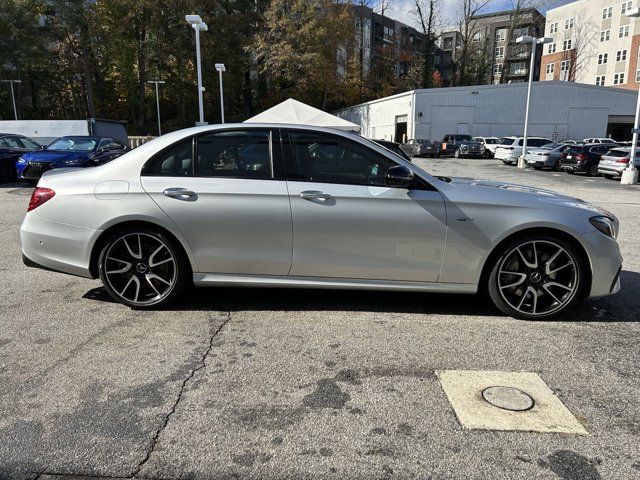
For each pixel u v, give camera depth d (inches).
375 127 1877.5
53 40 1796.3
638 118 715.4
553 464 88.0
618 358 130.9
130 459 88.7
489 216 150.8
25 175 504.7
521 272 155.4
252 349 134.0
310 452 91.0
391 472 85.7
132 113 2071.9
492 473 85.5
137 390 112.3
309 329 148.0
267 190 151.7
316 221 151.1
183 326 149.6
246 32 2028.8
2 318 155.3
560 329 150.6
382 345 137.3
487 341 140.6
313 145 156.3
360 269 153.9
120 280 162.2
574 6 2576.3
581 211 153.1
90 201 155.7
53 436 95.0
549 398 110.1
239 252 154.2
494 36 3189.0
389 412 104.1
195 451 91.0
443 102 1545.3
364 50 2714.1
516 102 1571.1
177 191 152.6
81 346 135.2
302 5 1754.4
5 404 106.0
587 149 869.2
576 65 2588.6
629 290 191.6
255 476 84.5
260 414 103.1
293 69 1806.1
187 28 1717.5
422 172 156.0
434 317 158.9
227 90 2004.2
